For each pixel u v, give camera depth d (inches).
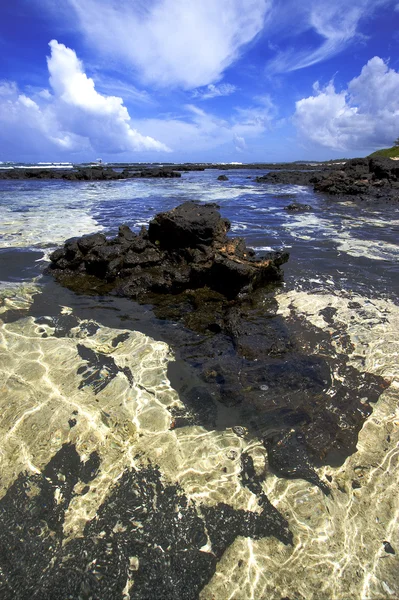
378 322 231.6
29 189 1195.3
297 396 163.6
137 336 221.8
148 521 111.9
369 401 159.8
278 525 110.8
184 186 1326.3
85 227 523.5
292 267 344.8
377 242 442.0
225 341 213.6
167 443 141.5
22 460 133.8
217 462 132.8
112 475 127.6
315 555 102.4
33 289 295.3
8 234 473.7
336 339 211.0
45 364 191.8
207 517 113.2
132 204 786.8
